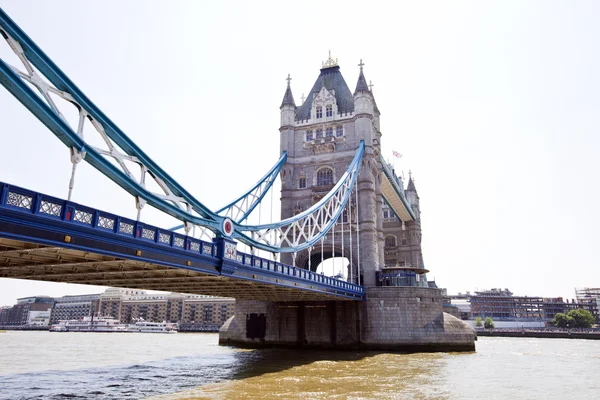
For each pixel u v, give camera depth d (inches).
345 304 2226.9
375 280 2400.3
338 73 3078.2
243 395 932.0
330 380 1149.7
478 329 5177.2
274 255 1529.3
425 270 2425.0
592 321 5575.8
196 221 1032.8
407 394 971.3
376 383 1108.5
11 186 603.5
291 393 961.5
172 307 7652.6
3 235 590.2
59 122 703.1
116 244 772.6
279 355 1861.5
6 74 629.6
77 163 730.8
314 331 2239.2
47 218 647.1
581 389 1069.1
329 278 1774.1
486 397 957.2
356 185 2573.8
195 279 1155.3
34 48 697.6
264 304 2384.4
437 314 2203.5
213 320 7268.7
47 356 1894.7
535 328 5625.0
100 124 804.6
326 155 2736.2
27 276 1013.8
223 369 1374.3
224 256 1085.1
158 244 869.2
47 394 943.7
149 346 2659.9
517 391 1031.6
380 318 2162.9
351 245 2412.6
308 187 2714.1
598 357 1955.0
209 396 917.2
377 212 2726.4
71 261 848.9
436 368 1428.4
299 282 1502.2
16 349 2333.9
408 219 4153.5
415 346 2106.3
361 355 1863.9
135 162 879.7
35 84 682.8
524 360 1754.4
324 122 2810.0
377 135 3043.8
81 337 4252.0
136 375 1241.4
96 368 1416.1
